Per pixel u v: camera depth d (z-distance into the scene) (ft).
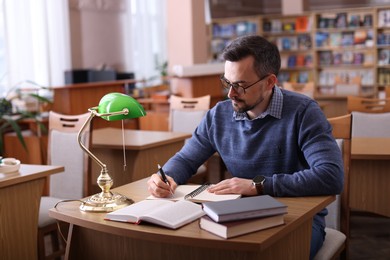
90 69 28.58
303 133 6.95
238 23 35.86
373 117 12.37
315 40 33.55
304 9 36.27
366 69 32.89
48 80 26.20
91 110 6.74
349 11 32.58
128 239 6.60
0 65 23.94
